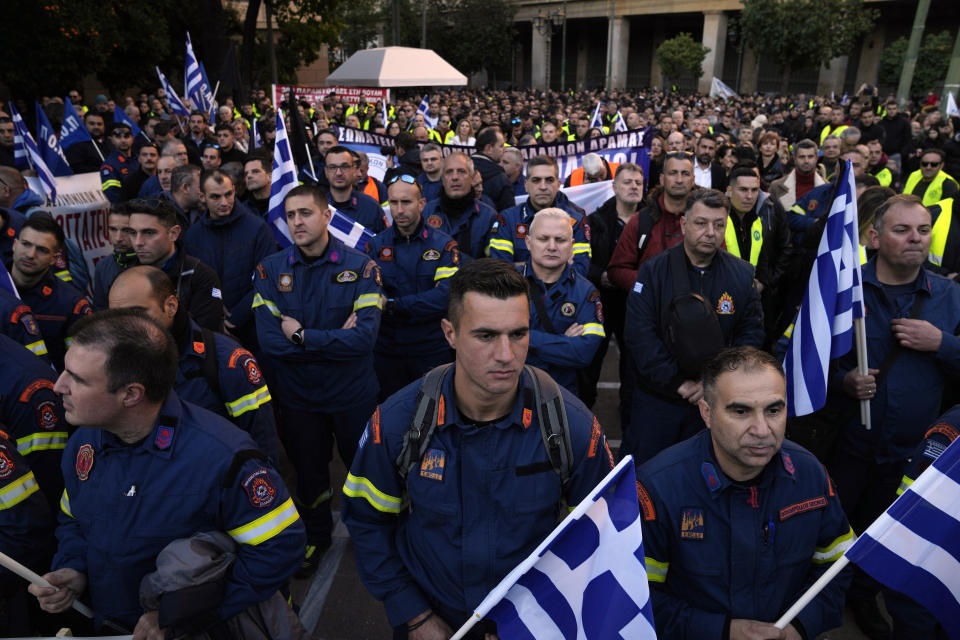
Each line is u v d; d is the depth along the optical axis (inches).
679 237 181.5
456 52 1863.9
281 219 185.8
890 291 124.4
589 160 263.4
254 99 803.4
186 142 357.7
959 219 178.4
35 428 102.3
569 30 2492.6
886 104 512.7
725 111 882.1
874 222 124.6
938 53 1525.6
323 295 138.0
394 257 169.6
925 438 91.8
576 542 74.2
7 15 653.9
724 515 80.7
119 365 72.7
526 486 76.7
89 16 684.7
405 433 78.1
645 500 83.0
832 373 126.5
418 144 317.1
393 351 173.3
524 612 74.3
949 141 451.8
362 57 774.5
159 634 75.5
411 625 80.8
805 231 219.1
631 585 71.6
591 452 79.4
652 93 1587.1
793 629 78.6
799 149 256.5
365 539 83.3
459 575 78.6
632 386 191.9
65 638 80.8
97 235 258.8
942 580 75.8
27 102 708.7
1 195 198.7
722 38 1883.6
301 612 133.1
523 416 76.4
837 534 82.7
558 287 139.0
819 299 123.1
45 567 95.4
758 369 75.1
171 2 912.9
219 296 142.3
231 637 81.7
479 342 69.7
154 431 78.6
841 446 128.3
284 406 145.0
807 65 1445.6
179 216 200.4
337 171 208.7
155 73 899.4
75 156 337.4
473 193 204.8
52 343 145.3
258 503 79.8
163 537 78.5
